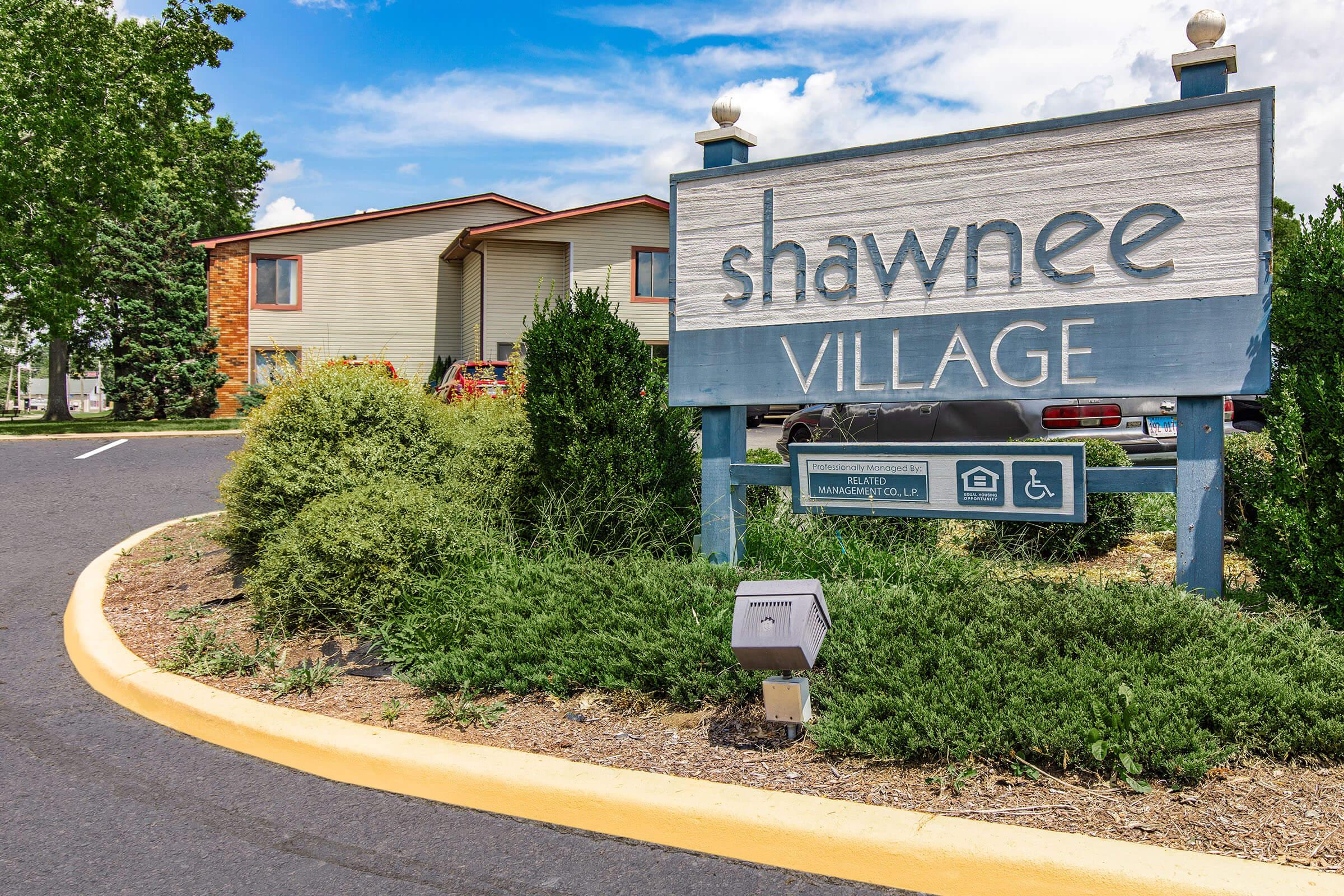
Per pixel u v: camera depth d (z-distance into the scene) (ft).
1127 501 22.07
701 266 20.12
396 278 90.43
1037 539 21.47
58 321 80.48
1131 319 16.29
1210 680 12.22
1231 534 21.43
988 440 28.81
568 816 12.01
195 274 93.56
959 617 15.11
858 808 10.98
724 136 20.04
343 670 17.04
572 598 17.37
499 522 22.16
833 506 18.54
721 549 19.83
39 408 355.15
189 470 43.29
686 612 16.44
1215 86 15.90
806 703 12.94
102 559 26.81
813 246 19.07
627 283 82.94
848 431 32.73
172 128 102.78
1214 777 11.15
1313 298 15.21
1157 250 16.11
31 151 76.33
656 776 12.20
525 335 21.66
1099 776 11.38
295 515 22.06
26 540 29.89
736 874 10.71
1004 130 17.20
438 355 91.35
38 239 78.07
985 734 11.73
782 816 10.93
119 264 89.97
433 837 11.82
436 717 14.73
